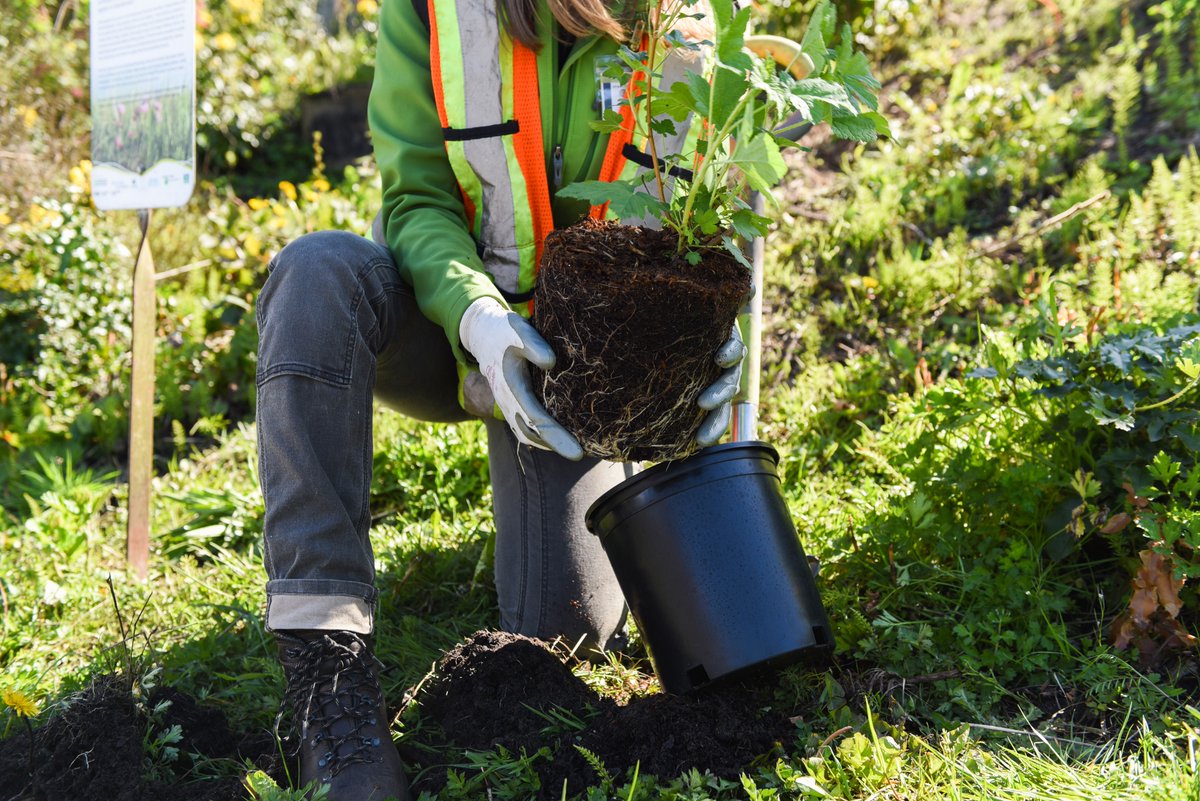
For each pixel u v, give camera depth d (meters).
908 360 2.91
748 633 1.65
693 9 1.85
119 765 1.61
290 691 1.64
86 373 4.00
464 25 1.85
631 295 1.43
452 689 1.84
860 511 2.30
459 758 1.71
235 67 6.36
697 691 1.69
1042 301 2.25
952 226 3.60
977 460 2.16
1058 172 3.67
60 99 5.43
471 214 1.99
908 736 1.64
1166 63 4.04
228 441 3.46
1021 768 1.57
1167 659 1.80
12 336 3.95
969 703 1.72
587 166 1.94
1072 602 1.93
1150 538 1.83
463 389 1.99
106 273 4.13
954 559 2.08
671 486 1.69
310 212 4.62
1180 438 1.92
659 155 1.91
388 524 2.77
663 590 1.69
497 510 2.14
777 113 1.40
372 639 1.72
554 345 1.54
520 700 1.79
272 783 1.51
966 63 4.21
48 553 2.82
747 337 1.99
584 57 1.89
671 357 1.49
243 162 6.20
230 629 2.26
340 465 1.70
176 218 4.96
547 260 1.52
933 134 3.97
